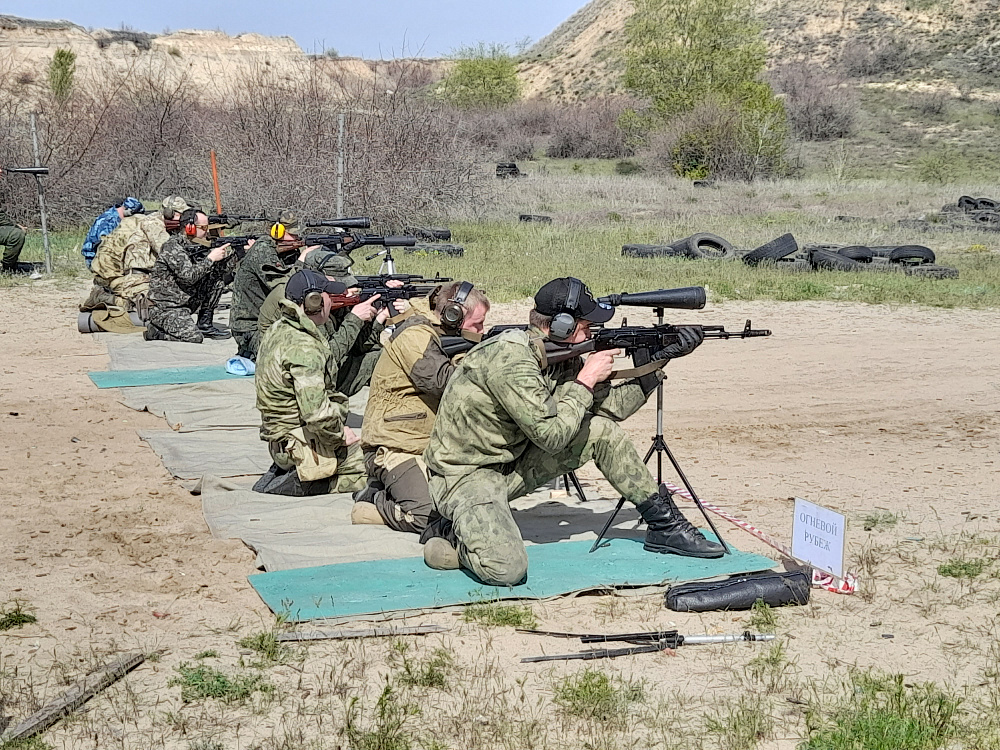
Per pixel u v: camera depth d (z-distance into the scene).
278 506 6.62
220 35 59.38
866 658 4.70
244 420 8.72
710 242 19.66
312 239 10.29
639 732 4.02
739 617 5.13
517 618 5.01
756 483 7.44
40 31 52.97
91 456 7.77
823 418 9.34
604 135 47.88
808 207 29.11
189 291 12.09
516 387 5.27
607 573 5.52
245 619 5.04
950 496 7.16
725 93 44.78
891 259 18.45
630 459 5.75
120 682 4.38
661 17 47.16
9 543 6.00
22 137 22.69
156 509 6.64
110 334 12.44
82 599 5.24
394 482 6.18
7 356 11.17
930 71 59.66
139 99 25.17
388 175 22.30
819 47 66.12
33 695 4.22
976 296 15.88
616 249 20.38
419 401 6.23
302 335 6.57
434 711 4.16
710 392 10.24
